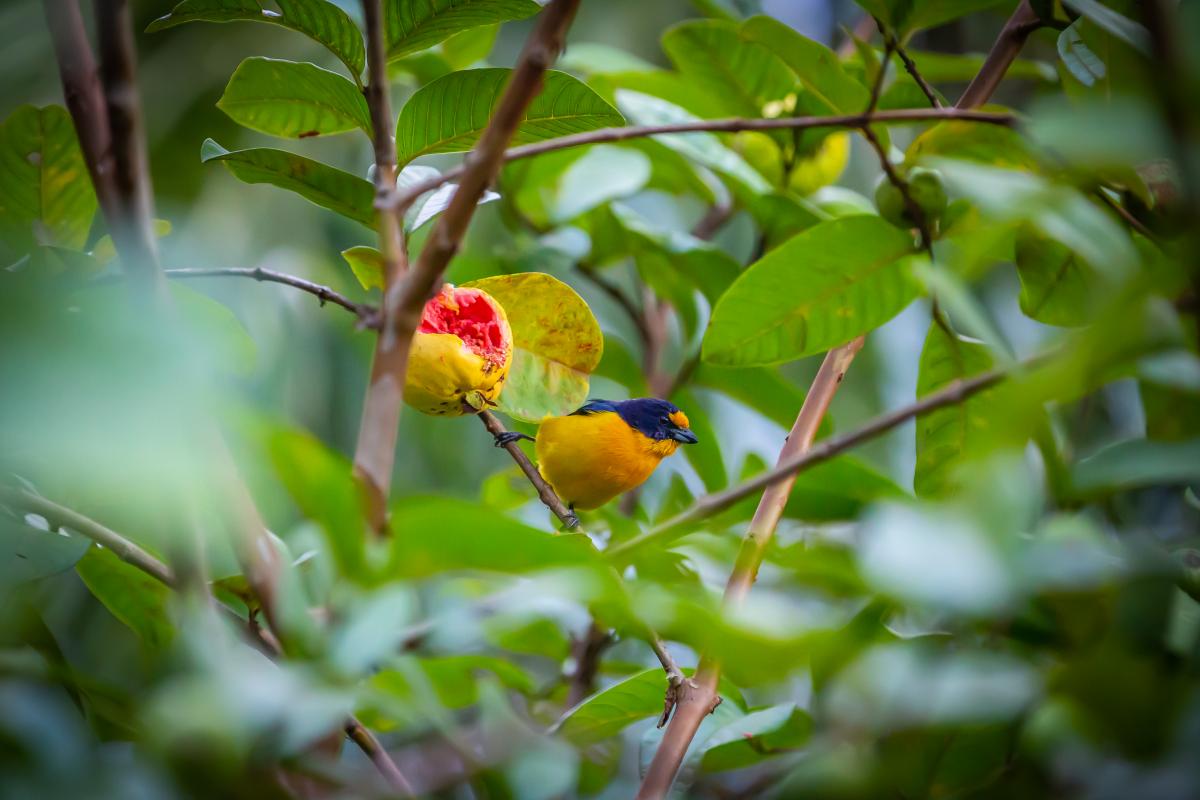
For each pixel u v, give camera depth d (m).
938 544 1.91
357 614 2.02
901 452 9.44
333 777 2.46
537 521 6.87
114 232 2.24
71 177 4.05
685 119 6.60
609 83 7.27
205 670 1.99
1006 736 3.00
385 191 2.96
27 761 2.13
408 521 2.05
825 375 4.11
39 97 10.41
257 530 2.22
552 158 7.00
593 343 4.77
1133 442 2.39
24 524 3.25
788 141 6.49
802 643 2.01
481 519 2.06
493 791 3.09
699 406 7.20
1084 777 2.37
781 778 3.46
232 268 3.28
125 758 2.20
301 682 1.93
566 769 2.54
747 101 6.45
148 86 11.05
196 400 1.52
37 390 1.43
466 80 3.72
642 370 7.30
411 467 10.59
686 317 7.19
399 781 2.71
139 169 2.26
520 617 2.24
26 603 2.92
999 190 2.47
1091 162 1.92
